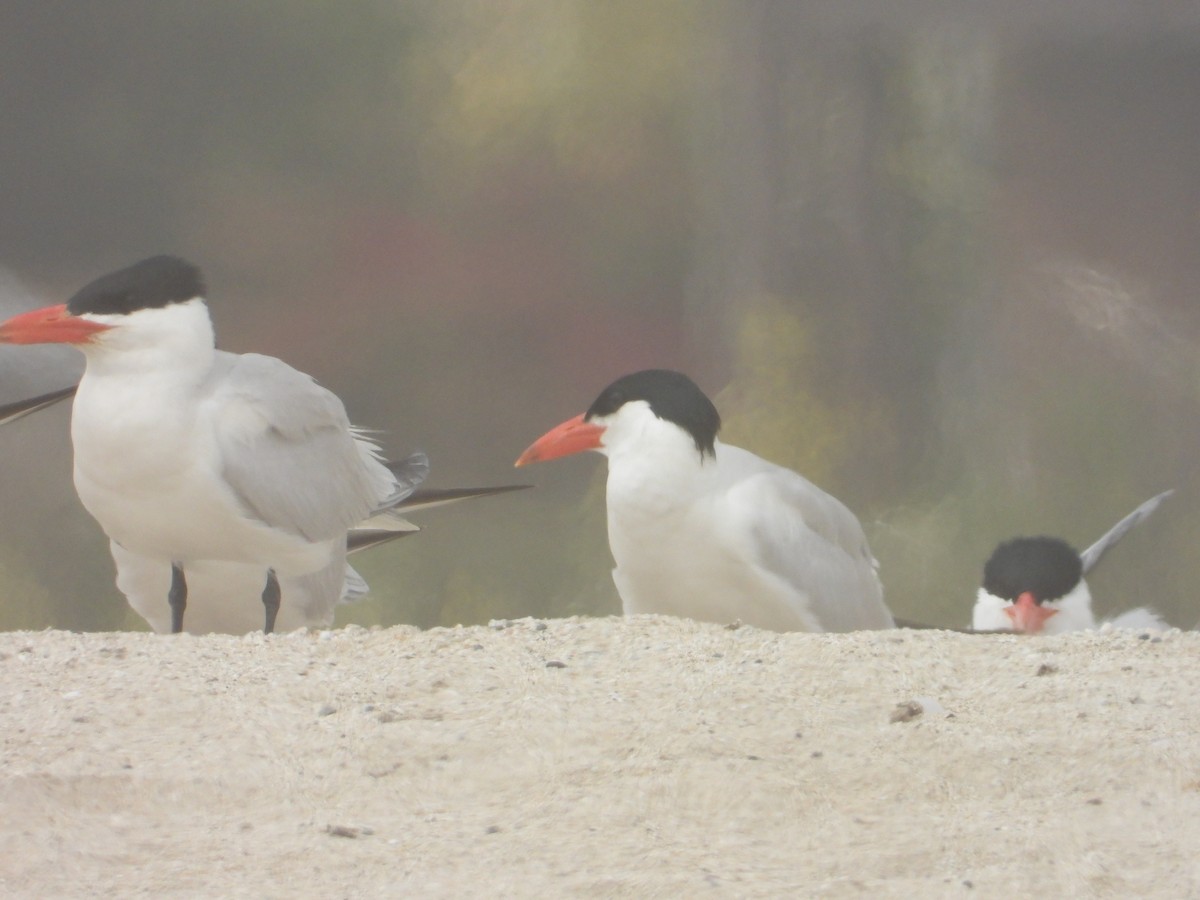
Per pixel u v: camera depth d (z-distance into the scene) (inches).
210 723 216.1
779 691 222.5
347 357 783.7
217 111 805.2
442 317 783.7
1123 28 743.7
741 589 319.9
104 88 798.5
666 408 315.6
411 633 254.1
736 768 198.1
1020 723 211.5
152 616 339.6
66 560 644.7
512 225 789.9
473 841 183.9
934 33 732.7
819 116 735.1
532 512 730.2
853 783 196.5
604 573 692.1
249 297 789.9
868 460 701.9
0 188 789.2
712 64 755.4
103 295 285.6
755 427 714.8
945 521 682.8
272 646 249.1
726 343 749.9
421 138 800.9
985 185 737.6
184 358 290.8
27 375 656.4
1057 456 701.9
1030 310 727.1
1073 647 245.1
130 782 198.8
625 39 768.9
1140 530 687.1
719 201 755.4
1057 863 177.0
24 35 790.5
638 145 768.3
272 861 180.4
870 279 729.0
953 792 194.9
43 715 218.7
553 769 200.2
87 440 289.6
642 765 199.6
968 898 170.1
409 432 765.9
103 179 797.2
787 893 170.6
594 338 776.3
